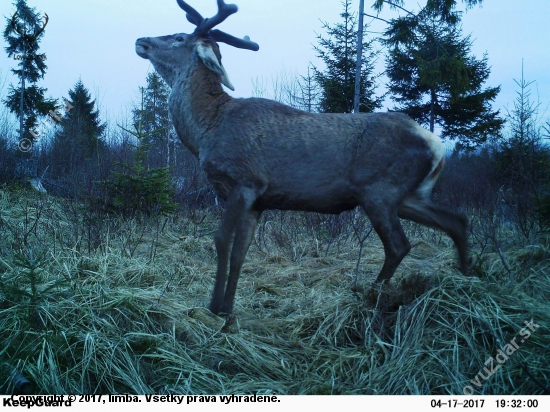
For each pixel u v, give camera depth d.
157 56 4.64
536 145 7.40
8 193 7.38
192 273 4.96
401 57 13.38
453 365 3.02
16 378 2.79
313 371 3.27
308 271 5.30
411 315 3.54
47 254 4.66
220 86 4.45
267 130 4.11
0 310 3.38
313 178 4.10
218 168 4.15
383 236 4.11
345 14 11.36
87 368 3.00
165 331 3.54
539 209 4.97
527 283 4.00
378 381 3.08
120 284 4.37
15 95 11.68
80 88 18.08
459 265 4.32
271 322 3.94
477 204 7.71
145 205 6.68
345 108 11.37
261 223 6.98
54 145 10.45
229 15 4.51
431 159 4.12
